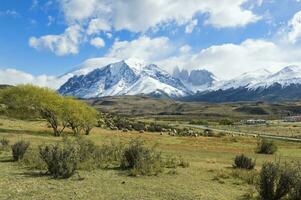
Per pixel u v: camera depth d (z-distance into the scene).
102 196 17.11
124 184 20.39
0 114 80.50
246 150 57.69
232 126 180.38
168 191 18.84
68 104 69.06
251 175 24.55
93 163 27.19
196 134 96.81
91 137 66.88
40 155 26.77
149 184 20.73
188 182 22.22
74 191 17.98
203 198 17.64
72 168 22.33
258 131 139.88
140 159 26.22
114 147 33.44
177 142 67.69
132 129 103.81
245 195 18.75
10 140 50.78
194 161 36.25
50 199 16.17
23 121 84.12
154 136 82.56
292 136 110.88
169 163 30.25
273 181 18.30
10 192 17.23
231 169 30.59
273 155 51.75
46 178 21.39
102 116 119.50
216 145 65.56
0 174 22.36
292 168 19.16
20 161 28.08
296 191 18.39
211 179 24.08
